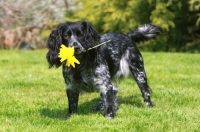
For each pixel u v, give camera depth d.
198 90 9.62
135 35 8.62
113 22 22.55
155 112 7.55
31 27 23.09
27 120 7.12
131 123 6.81
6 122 7.01
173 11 22.42
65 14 23.86
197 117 7.27
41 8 23.56
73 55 6.48
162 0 21.56
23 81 10.65
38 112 7.70
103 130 6.52
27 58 16.73
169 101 8.64
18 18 23.14
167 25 21.48
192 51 22.61
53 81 10.85
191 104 8.30
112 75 7.93
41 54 18.59
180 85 10.35
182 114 7.39
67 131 6.48
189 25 23.02
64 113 7.70
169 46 22.88
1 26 23.00
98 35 7.09
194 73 12.39
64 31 6.92
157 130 6.50
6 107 8.05
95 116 7.30
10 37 22.61
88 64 6.98
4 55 18.03
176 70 12.75
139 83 8.28
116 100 8.25
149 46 22.81
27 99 8.77
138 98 8.99
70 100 7.43
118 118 7.15
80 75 7.02
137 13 22.41
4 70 13.18
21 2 23.34
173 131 6.46
